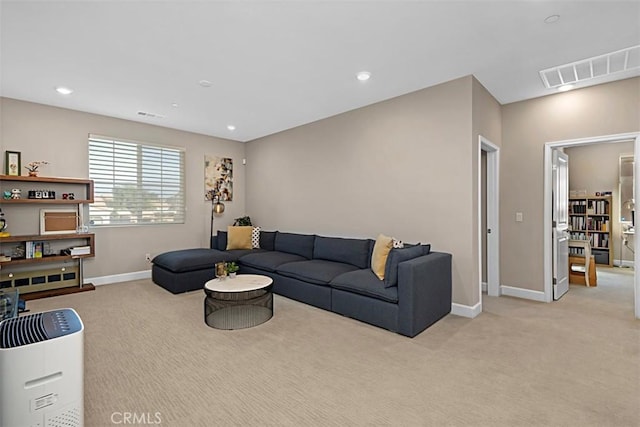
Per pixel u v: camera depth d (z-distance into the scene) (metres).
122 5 2.14
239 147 6.34
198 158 5.71
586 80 3.37
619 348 2.55
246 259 4.62
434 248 3.54
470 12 2.25
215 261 4.48
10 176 3.76
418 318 2.82
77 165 4.43
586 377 2.12
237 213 6.29
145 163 5.07
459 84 3.33
